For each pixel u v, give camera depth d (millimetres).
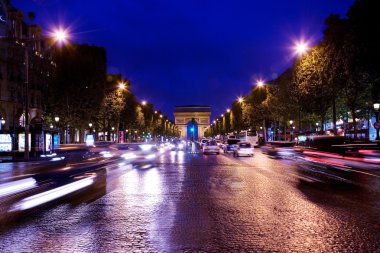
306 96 43844
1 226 7969
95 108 62188
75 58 60250
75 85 59688
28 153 32344
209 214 9023
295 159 33094
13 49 58406
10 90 58656
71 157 38406
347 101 42250
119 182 15617
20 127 35438
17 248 6371
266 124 75062
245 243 6543
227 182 15500
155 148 67250
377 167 23484
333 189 13273
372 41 24906
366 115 49625
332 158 33094
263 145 74812
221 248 6270
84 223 8172
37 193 12742
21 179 17422
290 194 12125
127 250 6203
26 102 32375
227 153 47781
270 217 8641
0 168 24906
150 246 6418
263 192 12586
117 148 66938
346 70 31594
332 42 36719
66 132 78562
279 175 18375
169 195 12055
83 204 10477
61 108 59312
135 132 115938
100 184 14961
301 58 43000
